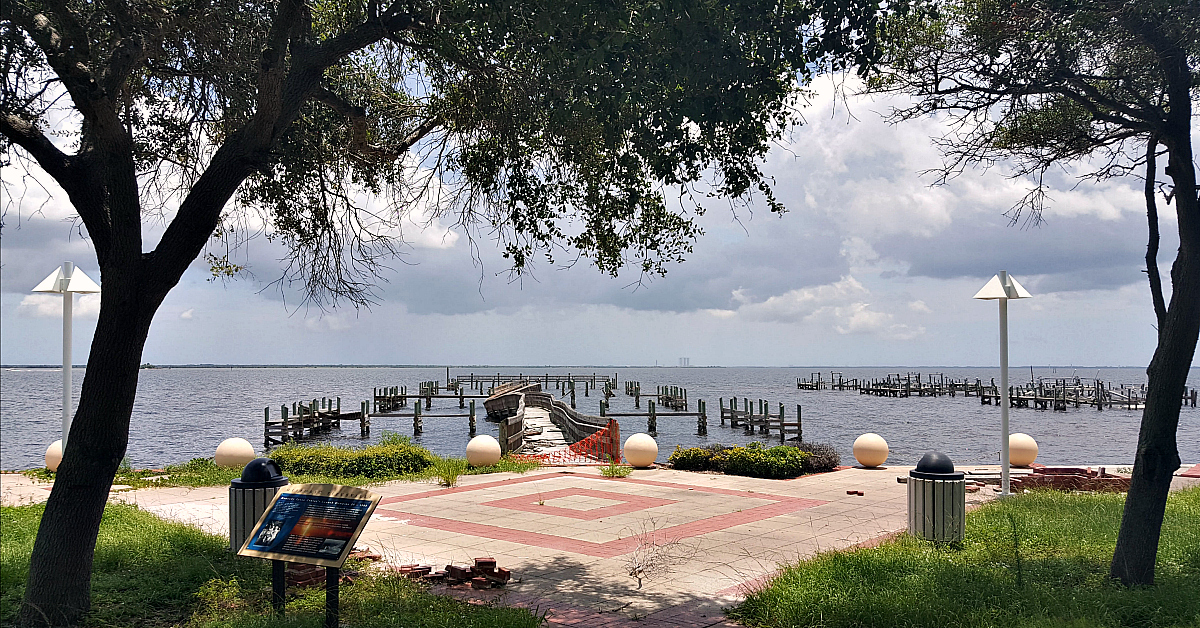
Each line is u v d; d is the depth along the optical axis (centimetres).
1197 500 1237
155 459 2969
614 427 2120
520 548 998
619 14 638
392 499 1396
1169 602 656
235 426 4725
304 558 620
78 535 646
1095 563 824
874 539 1048
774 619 679
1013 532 954
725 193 774
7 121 622
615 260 957
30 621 621
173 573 783
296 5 684
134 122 839
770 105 762
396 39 786
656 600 759
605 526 1148
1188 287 747
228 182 685
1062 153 910
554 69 687
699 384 14125
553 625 676
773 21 661
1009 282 1333
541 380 11381
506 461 1945
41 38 626
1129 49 758
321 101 861
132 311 660
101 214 662
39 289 1523
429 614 651
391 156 890
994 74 806
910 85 840
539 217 854
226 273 938
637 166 774
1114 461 3030
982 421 5400
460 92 802
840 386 11138
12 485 1532
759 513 1255
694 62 644
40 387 13850
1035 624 598
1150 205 790
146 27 650
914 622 623
